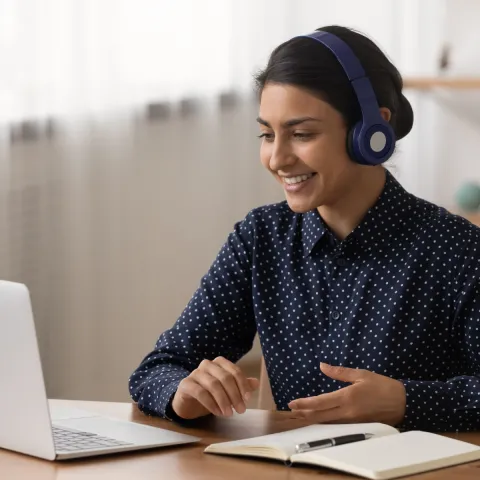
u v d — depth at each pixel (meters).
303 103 2.03
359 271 2.23
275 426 1.99
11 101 3.97
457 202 5.34
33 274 4.14
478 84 5.23
